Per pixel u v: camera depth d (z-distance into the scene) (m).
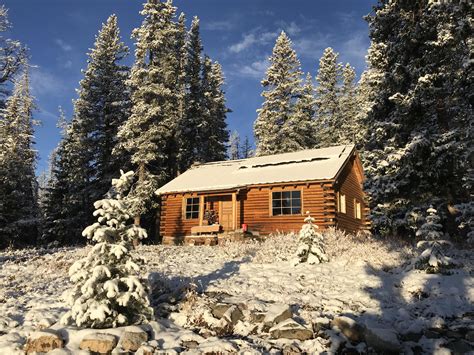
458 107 16.33
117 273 7.30
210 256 15.59
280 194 21.77
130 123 26.36
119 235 7.48
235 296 9.23
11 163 30.39
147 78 27.81
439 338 6.89
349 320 7.15
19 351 6.07
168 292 9.55
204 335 7.14
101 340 6.20
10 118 34.03
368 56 19.00
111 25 33.28
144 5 28.70
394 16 17.58
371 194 18.05
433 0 15.35
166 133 28.23
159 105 27.92
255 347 6.59
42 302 8.80
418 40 16.47
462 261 11.23
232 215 23.22
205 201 24.20
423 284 9.60
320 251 12.51
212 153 36.66
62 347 6.19
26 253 16.64
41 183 86.31
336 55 45.28
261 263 13.02
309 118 37.56
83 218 31.39
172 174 32.41
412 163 15.82
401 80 16.98
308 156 24.23
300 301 8.92
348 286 10.07
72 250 17.86
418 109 16.77
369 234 21.22
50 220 32.72
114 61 32.69
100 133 31.34
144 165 27.11
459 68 15.16
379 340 6.59
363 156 28.45
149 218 31.72
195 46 37.19
